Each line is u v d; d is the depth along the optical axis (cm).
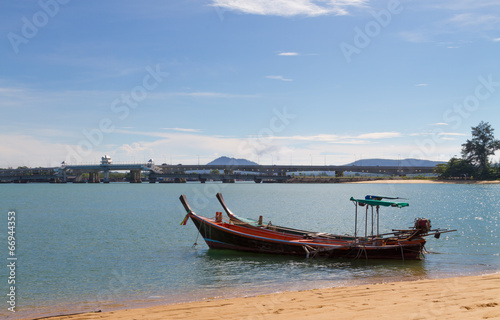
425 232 3031
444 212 7550
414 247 3027
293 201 11356
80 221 6356
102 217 7000
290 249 3228
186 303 1803
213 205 9962
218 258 3247
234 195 14938
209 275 2681
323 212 7838
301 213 7650
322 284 2386
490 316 1312
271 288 2306
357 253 3075
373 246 3033
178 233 4847
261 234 3478
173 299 2120
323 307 1527
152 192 17812
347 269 2808
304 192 17275
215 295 2178
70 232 5028
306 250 3169
